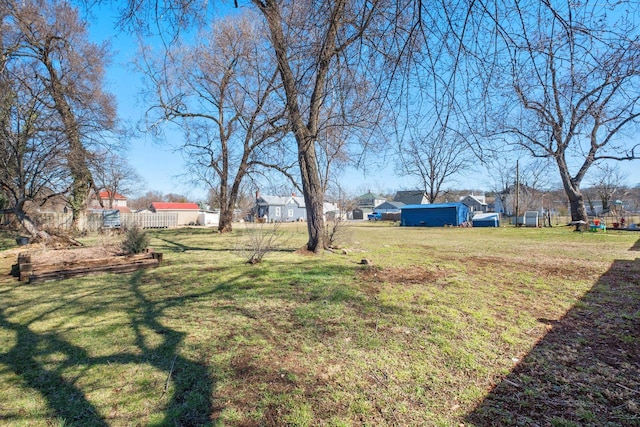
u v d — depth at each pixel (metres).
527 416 2.17
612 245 11.71
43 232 11.89
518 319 3.95
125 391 2.46
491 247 11.34
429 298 4.79
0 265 8.20
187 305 4.54
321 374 2.70
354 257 8.60
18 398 2.38
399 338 3.40
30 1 11.37
